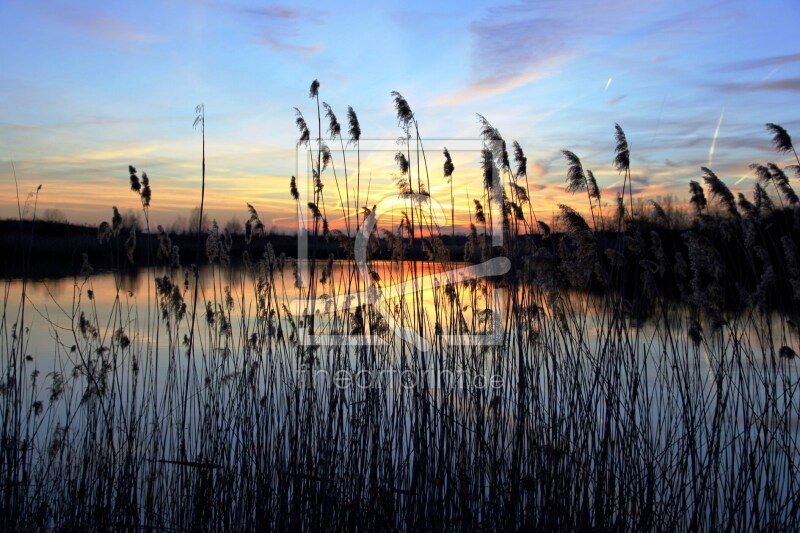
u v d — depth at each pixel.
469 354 6.30
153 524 5.88
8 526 5.62
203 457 6.06
